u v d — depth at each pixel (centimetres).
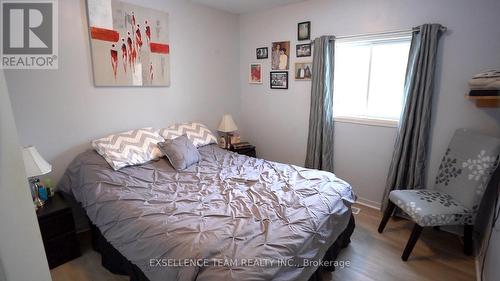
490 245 176
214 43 360
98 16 243
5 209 54
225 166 260
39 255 60
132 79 275
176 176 232
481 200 206
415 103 248
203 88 356
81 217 254
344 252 222
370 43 292
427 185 263
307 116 345
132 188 205
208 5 339
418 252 221
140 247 154
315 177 225
